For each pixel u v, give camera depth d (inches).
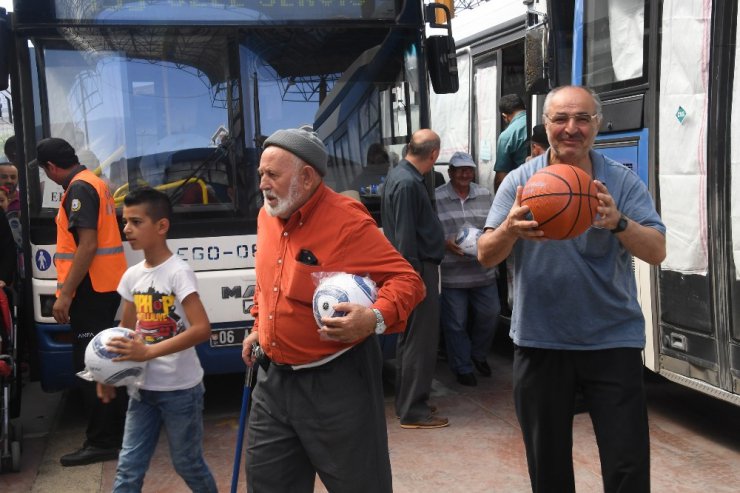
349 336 111.0
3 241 225.8
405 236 218.7
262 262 122.7
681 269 199.6
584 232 126.5
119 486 151.2
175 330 151.9
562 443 138.3
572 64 240.7
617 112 220.2
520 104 292.4
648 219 128.6
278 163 116.5
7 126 318.7
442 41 252.8
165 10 225.0
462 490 186.5
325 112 237.1
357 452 119.0
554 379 135.9
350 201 120.9
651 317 211.3
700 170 191.8
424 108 246.7
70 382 227.3
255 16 230.5
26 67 219.9
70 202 201.3
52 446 227.3
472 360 283.6
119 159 224.2
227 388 277.1
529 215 119.6
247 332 227.9
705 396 247.4
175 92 226.5
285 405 121.1
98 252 203.9
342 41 238.1
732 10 183.0
